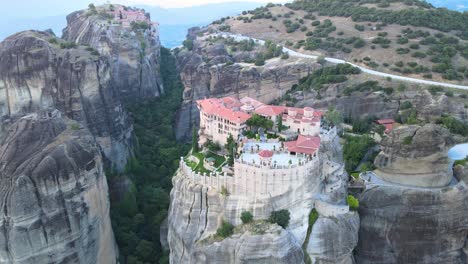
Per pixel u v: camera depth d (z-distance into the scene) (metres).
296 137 96.00
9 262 82.44
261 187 79.69
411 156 98.56
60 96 120.69
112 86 131.50
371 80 132.12
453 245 95.25
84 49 132.12
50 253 84.69
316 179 84.31
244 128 98.69
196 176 85.38
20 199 80.81
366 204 96.75
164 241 103.56
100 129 123.44
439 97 118.44
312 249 81.31
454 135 110.44
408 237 95.25
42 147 90.50
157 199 117.31
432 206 94.00
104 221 97.00
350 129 124.88
